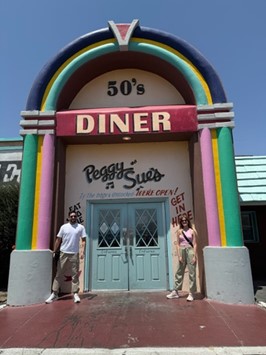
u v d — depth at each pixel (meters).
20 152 12.92
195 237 7.13
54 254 7.11
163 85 8.88
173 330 4.81
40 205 7.34
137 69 9.00
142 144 8.61
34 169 7.55
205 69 7.96
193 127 7.75
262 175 10.94
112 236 8.21
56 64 8.23
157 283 7.84
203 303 6.46
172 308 6.08
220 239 7.05
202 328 4.89
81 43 8.31
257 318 5.44
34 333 4.80
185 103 8.69
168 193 8.29
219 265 6.76
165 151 8.53
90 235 8.16
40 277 6.85
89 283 7.87
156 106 8.09
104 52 8.24
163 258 7.98
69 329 4.93
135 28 8.29
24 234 7.14
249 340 4.40
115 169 8.49
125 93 8.84
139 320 5.31
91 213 8.31
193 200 7.99
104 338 4.52
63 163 8.21
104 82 8.97
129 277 7.92
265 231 11.41
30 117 7.81
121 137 8.10
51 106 7.93
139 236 8.17
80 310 6.02
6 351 4.17
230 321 5.26
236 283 6.57
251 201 9.93
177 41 8.18
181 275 7.00
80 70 8.32
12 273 6.87
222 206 7.22
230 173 7.25
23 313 5.98
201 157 7.60
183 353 4.01
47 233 7.22
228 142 7.43
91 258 8.05
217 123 7.56
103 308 6.13
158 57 8.21
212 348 4.12
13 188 10.06
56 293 6.95
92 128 7.89
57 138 7.90
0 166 12.62
